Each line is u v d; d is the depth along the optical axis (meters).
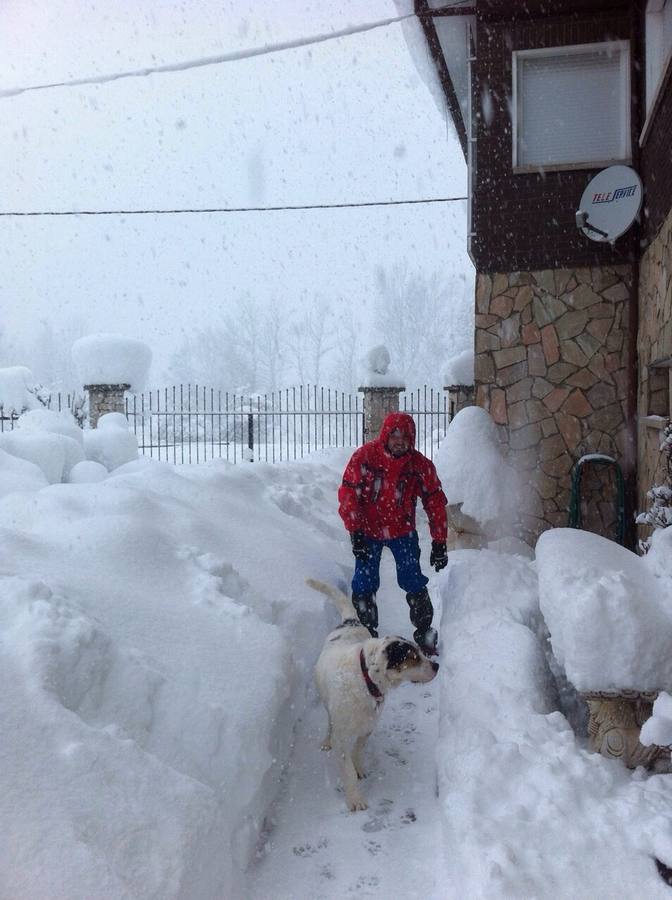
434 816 3.57
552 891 2.65
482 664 4.45
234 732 3.40
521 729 3.71
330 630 5.40
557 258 8.18
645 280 7.52
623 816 2.99
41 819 2.45
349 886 3.09
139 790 2.73
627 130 8.04
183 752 3.21
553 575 3.97
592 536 4.80
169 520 5.56
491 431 8.23
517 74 8.28
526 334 8.27
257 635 4.19
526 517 8.25
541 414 8.24
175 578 4.59
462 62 9.70
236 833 3.18
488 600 5.72
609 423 8.09
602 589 3.52
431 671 3.75
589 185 7.90
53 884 2.30
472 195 8.41
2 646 3.08
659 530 4.55
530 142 8.33
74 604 3.55
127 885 2.39
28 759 2.62
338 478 11.59
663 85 6.25
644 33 7.84
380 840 3.41
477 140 8.38
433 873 3.12
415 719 4.64
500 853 2.77
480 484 7.83
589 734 3.83
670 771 3.56
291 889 3.07
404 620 6.20
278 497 8.30
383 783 3.93
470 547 7.86
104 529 4.75
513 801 3.13
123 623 3.71
